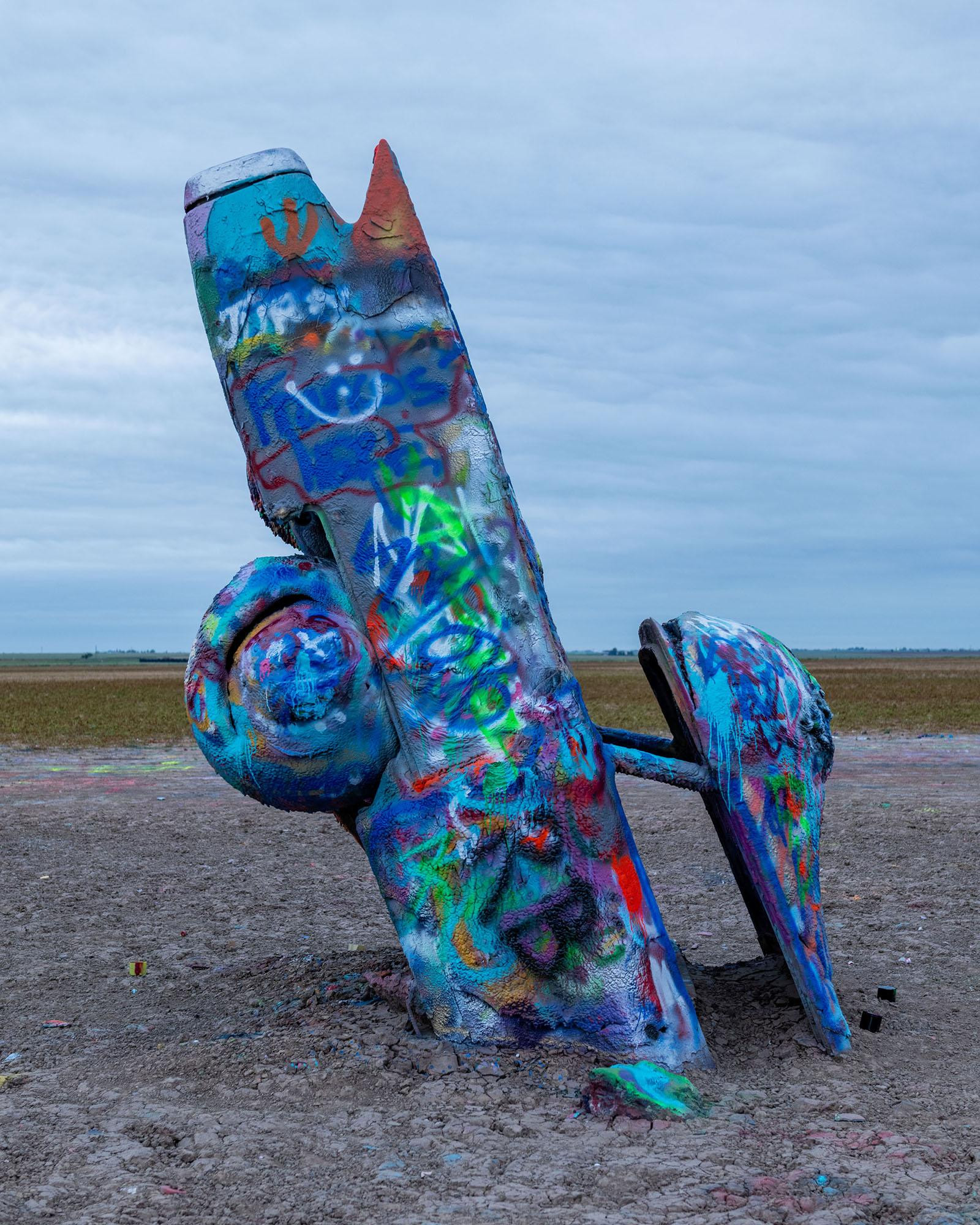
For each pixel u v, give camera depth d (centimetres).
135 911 745
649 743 493
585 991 421
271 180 461
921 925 695
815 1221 304
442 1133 365
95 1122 376
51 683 6238
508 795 429
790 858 440
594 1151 353
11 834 1011
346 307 457
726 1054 442
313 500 454
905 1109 391
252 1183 331
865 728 2273
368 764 446
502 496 457
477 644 443
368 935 681
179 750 1848
